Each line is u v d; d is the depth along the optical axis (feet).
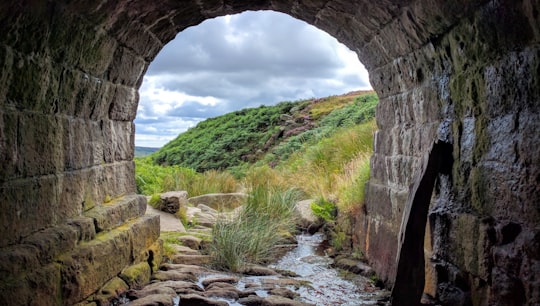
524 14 9.05
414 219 13.38
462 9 10.89
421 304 13.38
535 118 9.39
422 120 15.28
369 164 23.30
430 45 13.57
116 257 14.96
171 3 15.20
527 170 9.65
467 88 12.12
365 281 18.74
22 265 10.04
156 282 17.17
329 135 55.67
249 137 83.46
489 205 11.17
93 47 12.93
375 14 15.16
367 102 65.92
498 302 10.53
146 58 17.51
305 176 38.01
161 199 28.37
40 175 11.40
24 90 10.35
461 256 12.23
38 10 9.73
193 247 23.25
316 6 17.47
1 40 9.19
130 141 18.39
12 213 10.18
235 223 23.70
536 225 9.38
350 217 23.38
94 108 14.55
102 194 15.62
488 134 11.21
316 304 15.85
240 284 18.17
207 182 40.86
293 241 26.35
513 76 10.02
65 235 11.99
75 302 12.26
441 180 13.70
